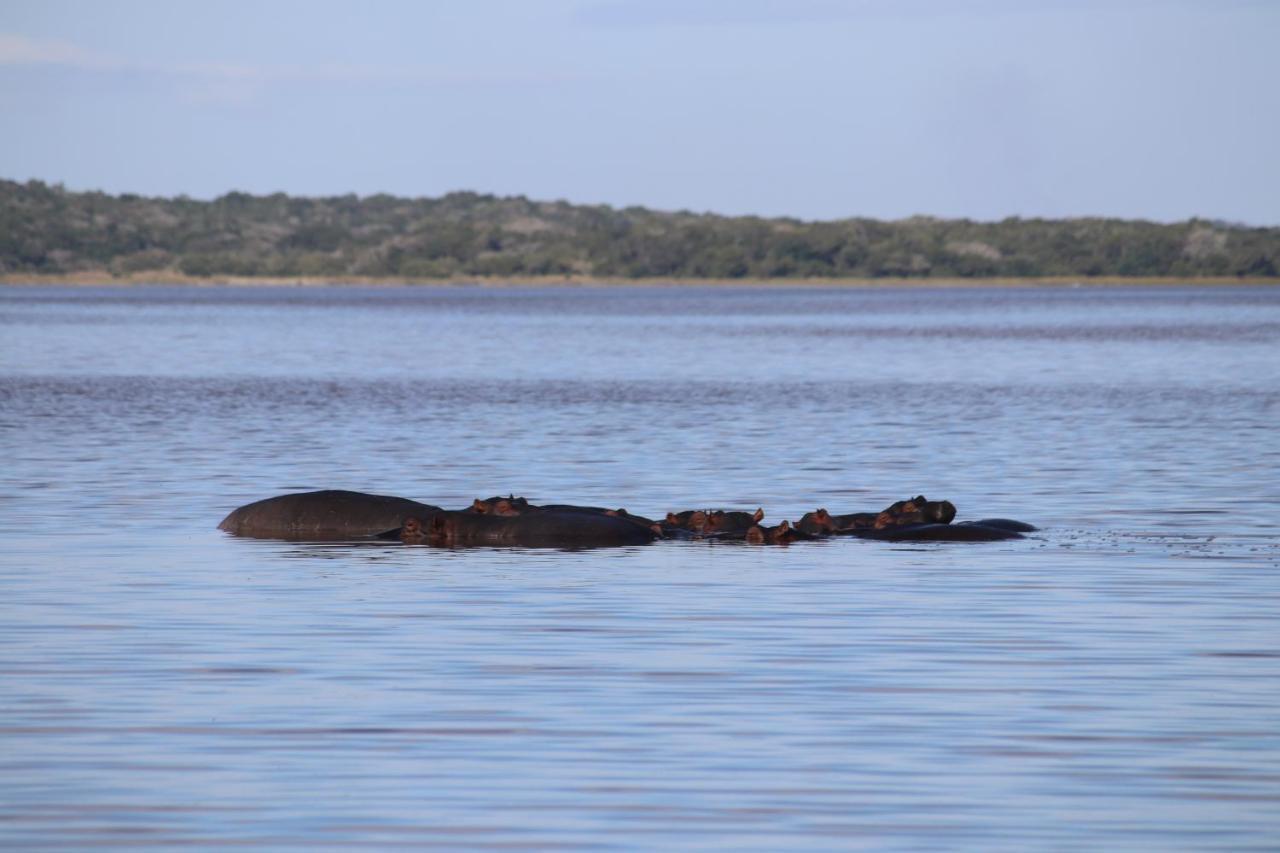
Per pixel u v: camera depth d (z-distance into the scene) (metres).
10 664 58.06
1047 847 41.06
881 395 195.75
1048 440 140.88
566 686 55.25
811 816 43.16
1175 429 151.50
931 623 65.00
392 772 46.44
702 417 163.38
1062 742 49.09
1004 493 105.69
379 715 51.78
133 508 98.00
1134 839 41.53
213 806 43.75
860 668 57.78
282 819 42.84
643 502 101.88
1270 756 47.72
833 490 107.38
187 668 57.56
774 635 62.81
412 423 156.38
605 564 79.25
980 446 135.62
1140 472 117.44
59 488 107.19
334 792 44.84
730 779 45.94
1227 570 76.88
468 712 52.12
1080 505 100.00
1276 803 43.97
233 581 74.19
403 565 78.81
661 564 79.19
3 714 51.81
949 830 42.19
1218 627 64.12
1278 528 90.31
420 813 43.31
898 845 41.25
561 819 42.94
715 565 78.75
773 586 73.06
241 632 63.22
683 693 54.38
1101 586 72.88
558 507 89.38
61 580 74.12
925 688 55.00
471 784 45.47
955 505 99.88
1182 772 46.41
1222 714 51.88
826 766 46.97
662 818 43.00
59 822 42.59
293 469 118.50
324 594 71.06
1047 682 55.69
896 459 125.62
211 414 166.25
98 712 52.06
